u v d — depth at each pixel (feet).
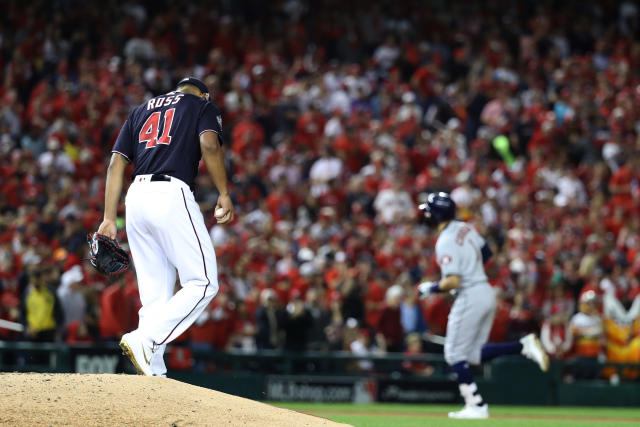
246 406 63.31
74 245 153.38
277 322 146.72
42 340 136.56
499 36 277.23
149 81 223.51
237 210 186.39
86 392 59.77
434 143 223.92
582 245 191.11
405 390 142.20
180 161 68.49
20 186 180.75
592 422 107.34
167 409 59.47
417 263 175.22
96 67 225.76
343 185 204.54
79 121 210.18
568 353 154.92
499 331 151.64
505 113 235.40
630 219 207.62
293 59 258.98
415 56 260.42
